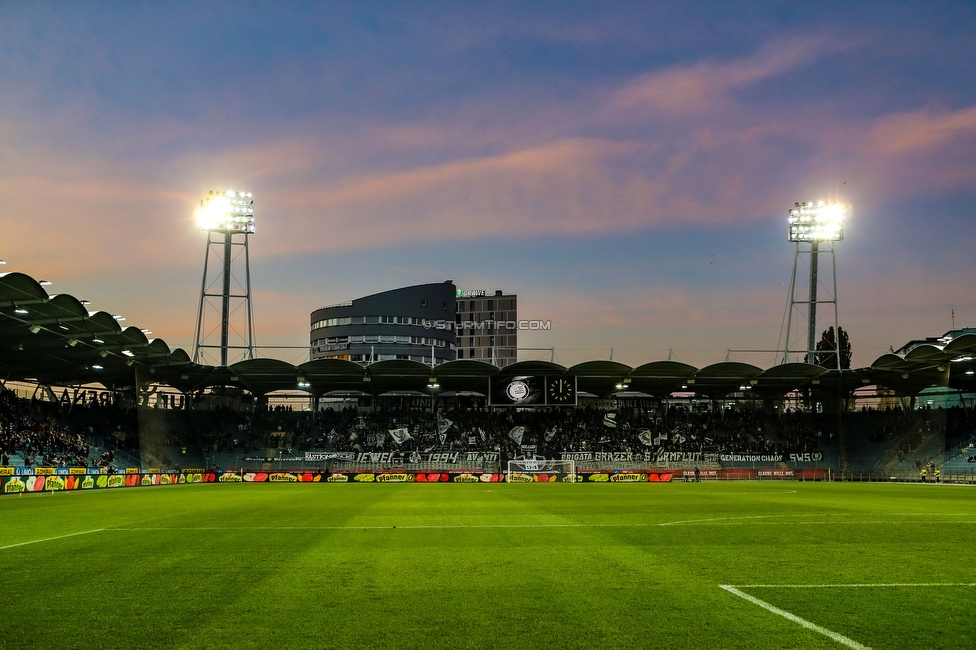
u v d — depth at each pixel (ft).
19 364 219.00
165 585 44.98
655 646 32.55
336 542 64.90
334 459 261.44
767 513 96.73
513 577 47.60
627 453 266.77
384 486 201.36
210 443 268.41
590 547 61.87
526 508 106.01
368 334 474.08
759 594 42.68
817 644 32.94
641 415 296.71
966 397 290.15
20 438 191.11
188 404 278.05
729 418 295.07
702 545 63.31
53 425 217.56
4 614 37.88
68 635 34.04
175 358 221.87
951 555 57.72
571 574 48.75
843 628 35.37
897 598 41.75
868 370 249.55
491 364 250.37
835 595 42.45
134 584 45.32
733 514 95.25
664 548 61.36
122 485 190.49
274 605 39.68
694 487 193.26
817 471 257.96
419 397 302.66
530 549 60.54
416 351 476.95
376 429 284.20
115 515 93.66
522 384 258.16
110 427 243.19
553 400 257.34
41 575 48.44
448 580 46.50
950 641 33.50
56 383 253.03
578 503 118.21
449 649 32.04
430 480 235.61
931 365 236.63
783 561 54.49
